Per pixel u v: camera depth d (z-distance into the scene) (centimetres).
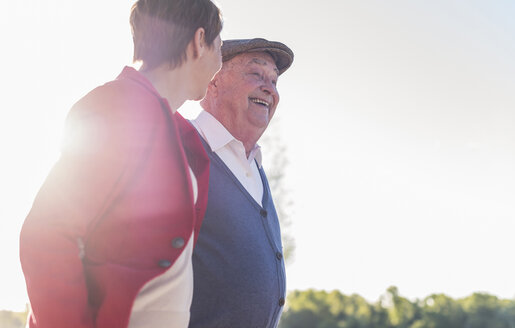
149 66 150
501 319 1772
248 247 214
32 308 121
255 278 210
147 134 133
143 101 136
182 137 176
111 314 123
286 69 288
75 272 119
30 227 121
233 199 222
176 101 155
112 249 128
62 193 124
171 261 131
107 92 135
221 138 237
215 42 158
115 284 124
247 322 205
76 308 117
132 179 130
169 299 134
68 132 132
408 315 1888
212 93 267
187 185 136
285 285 229
